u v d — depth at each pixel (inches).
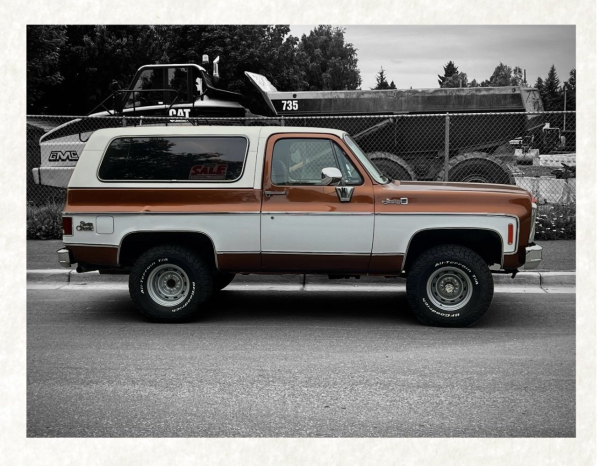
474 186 315.3
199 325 308.0
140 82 596.7
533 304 346.3
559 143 645.3
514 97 595.5
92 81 1091.3
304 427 191.3
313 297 368.2
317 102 613.3
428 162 612.4
